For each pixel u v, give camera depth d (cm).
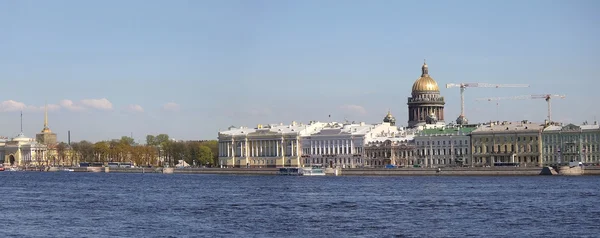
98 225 13675
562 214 14725
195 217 14775
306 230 12925
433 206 16462
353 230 12862
